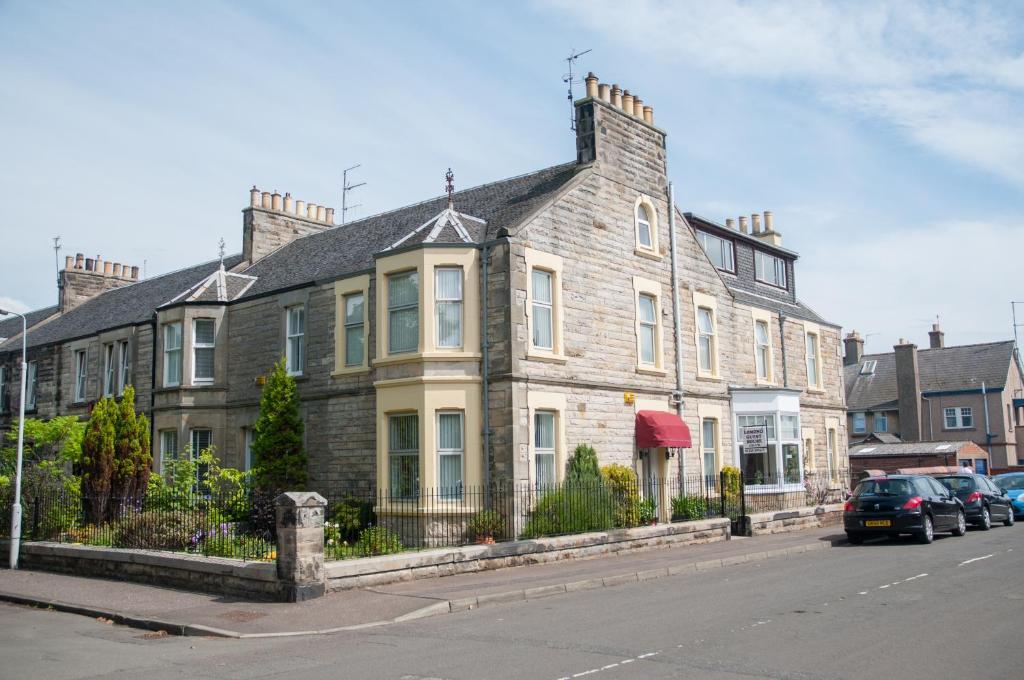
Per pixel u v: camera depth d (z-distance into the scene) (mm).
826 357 35781
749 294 31891
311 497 14016
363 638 11305
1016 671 8648
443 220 21609
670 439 23250
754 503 26828
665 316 25406
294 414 22750
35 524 20578
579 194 22672
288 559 13805
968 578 15133
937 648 9672
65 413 32281
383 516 20500
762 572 16781
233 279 27750
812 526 26750
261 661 10102
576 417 21578
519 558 17109
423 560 15477
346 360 23031
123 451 22719
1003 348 56750
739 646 9938
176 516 17969
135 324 29062
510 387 19766
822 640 10180
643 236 25219
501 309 20188
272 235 31109
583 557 18406
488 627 11633
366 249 25016
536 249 21016
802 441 30516
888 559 18406
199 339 26719
